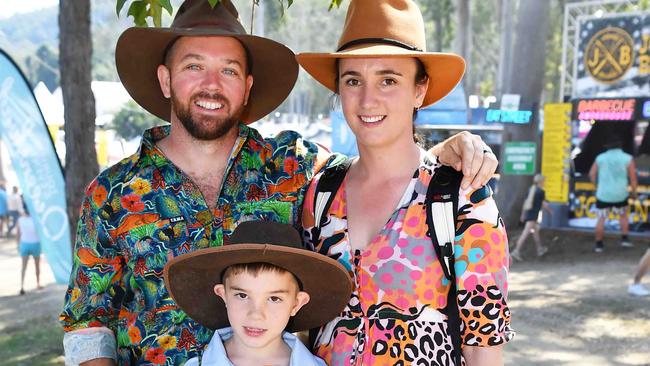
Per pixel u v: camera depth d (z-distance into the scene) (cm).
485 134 1792
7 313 914
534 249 1298
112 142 1919
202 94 234
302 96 5709
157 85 275
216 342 213
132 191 232
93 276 233
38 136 826
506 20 2650
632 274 1055
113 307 238
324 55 214
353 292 211
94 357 228
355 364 206
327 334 218
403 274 203
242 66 245
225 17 245
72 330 231
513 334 200
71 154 652
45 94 1705
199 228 233
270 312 208
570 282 1019
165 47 251
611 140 1259
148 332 229
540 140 1606
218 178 242
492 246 197
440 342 201
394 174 216
